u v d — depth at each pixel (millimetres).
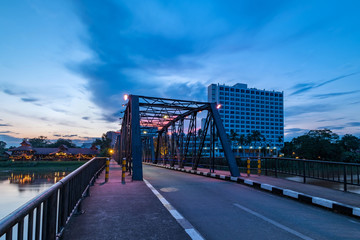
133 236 3807
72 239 3650
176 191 8438
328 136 73062
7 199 35656
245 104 146625
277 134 155625
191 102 15539
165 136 26719
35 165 85688
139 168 11086
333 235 4094
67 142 155375
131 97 13586
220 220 4914
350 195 6984
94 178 9867
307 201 6625
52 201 2797
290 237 3977
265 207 6066
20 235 1810
